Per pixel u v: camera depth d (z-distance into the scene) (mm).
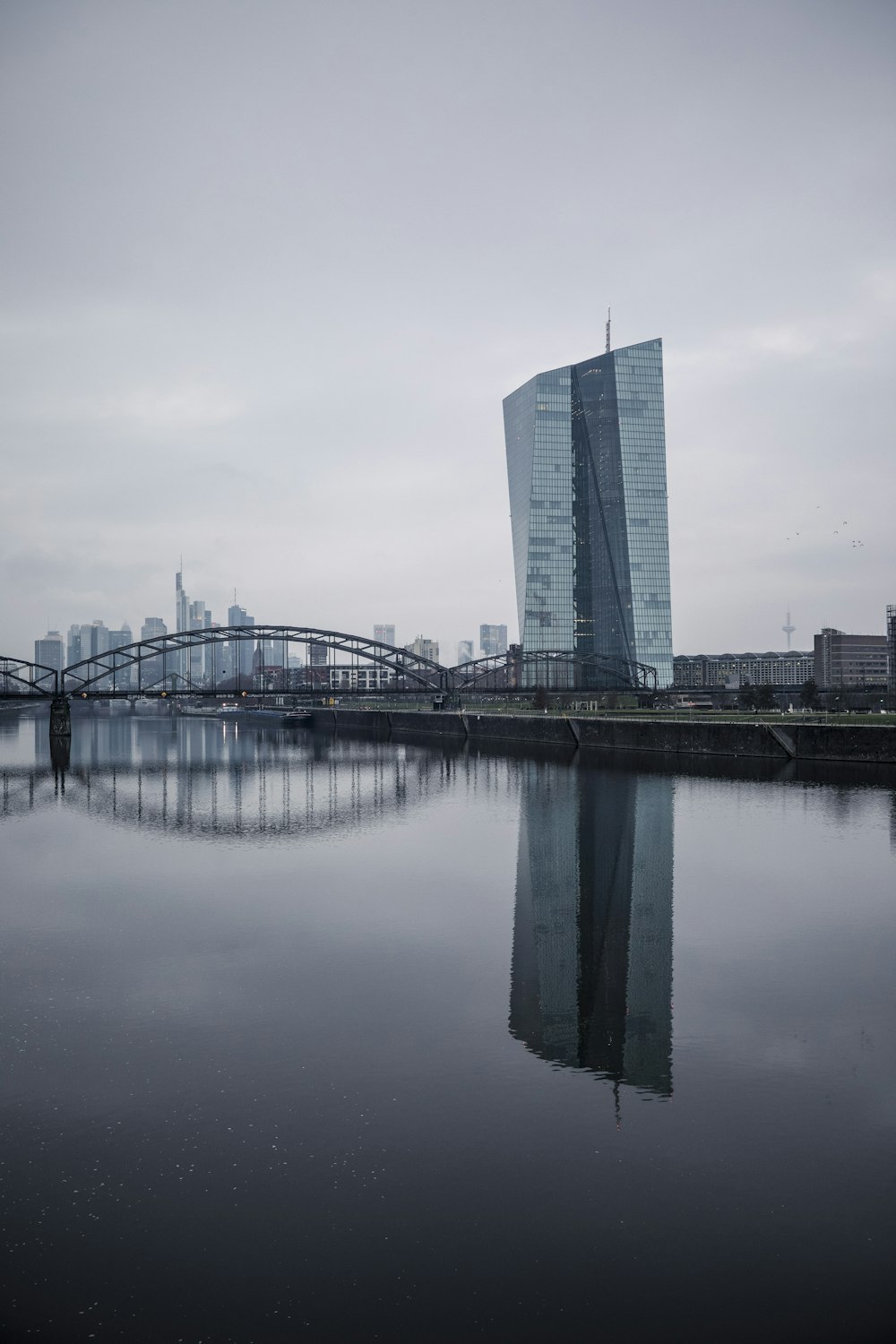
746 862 41281
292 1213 14281
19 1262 13188
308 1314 12172
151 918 32375
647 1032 21406
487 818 56938
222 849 47719
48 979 25438
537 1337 11797
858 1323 11953
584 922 31516
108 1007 23188
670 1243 13547
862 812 55125
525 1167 15555
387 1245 13531
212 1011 22953
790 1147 16203
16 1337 11727
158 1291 12664
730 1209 14359
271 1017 22484
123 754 118625
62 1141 16453
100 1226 14000
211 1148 16203
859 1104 17734
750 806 58344
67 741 135375
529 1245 13555
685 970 26125
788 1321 12031
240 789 76938
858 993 24125
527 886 37406
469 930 30641
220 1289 12695
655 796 64312
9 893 36688
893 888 36125
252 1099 18031
